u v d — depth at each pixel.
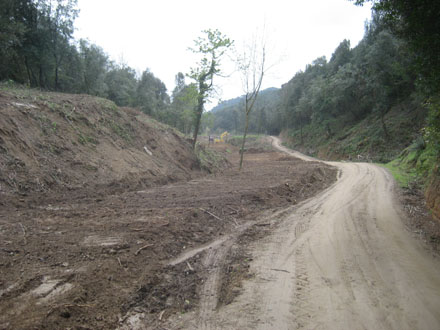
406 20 7.10
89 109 16.03
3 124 10.09
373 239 7.54
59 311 3.60
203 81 21.75
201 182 16.52
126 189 12.05
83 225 6.89
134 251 5.76
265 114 114.62
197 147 27.69
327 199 13.27
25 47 23.73
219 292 4.73
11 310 3.50
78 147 12.59
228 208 10.18
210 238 7.41
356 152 42.06
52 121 12.62
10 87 16.39
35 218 7.00
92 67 29.91
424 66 7.62
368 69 41.25
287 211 10.77
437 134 10.68
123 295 4.29
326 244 7.16
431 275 5.40
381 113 40.16
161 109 49.59
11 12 21.47
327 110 56.81
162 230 7.09
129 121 18.89
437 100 8.86
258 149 62.34
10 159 9.23
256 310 4.19
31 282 4.15
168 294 4.55
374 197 13.46
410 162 23.05
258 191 12.87
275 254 6.49
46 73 27.72
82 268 4.77
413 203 11.96
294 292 4.74
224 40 20.30
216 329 3.73
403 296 4.59
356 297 4.56
